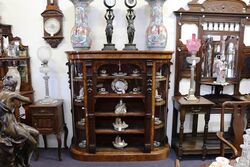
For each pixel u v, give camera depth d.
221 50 2.91
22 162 1.96
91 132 2.67
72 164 2.65
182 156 2.78
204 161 2.72
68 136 3.07
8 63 2.78
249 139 1.16
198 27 2.86
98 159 2.70
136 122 2.93
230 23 2.87
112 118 2.90
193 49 2.60
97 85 2.73
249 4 2.83
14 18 2.82
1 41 2.75
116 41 2.89
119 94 2.64
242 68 2.95
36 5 2.81
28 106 2.65
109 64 2.65
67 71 2.95
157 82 2.78
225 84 2.80
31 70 2.94
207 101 2.65
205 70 2.94
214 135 3.04
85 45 2.63
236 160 1.33
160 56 2.51
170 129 3.11
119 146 2.79
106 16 2.69
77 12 2.61
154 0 2.58
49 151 2.98
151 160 2.72
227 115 3.05
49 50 2.76
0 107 1.77
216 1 2.81
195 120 3.03
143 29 2.88
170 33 2.89
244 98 2.83
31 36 2.87
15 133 1.82
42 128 2.67
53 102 2.75
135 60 2.54
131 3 2.61
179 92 2.99
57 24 2.80
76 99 2.77
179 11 2.78
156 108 2.89
